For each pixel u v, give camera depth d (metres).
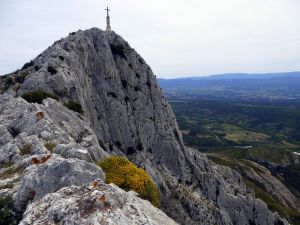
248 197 102.38
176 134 97.50
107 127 80.25
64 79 66.31
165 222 24.58
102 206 21.16
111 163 41.31
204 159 105.06
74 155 35.75
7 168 34.59
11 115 49.03
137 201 24.52
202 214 80.81
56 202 21.73
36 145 38.69
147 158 85.12
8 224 25.78
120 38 92.94
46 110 50.09
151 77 95.81
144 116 89.75
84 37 83.56
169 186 82.81
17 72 81.94
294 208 187.38
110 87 84.56
